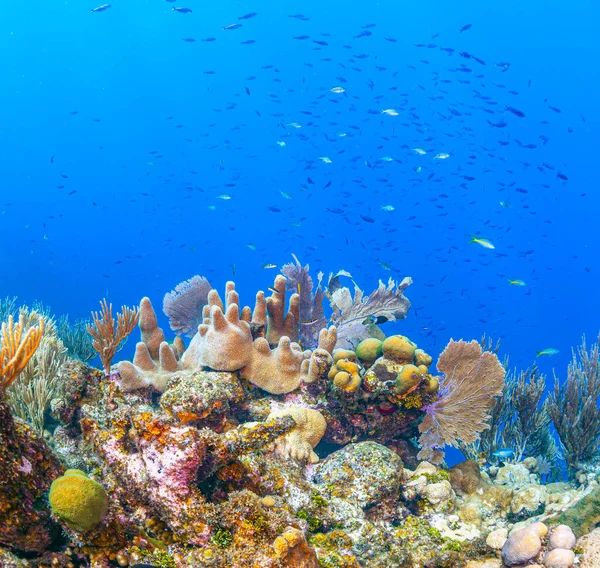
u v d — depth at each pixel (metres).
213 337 5.28
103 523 3.01
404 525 4.29
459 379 5.38
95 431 3.86
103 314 5.38
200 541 3.03
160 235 73.12
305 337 6.85
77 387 4.70
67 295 66.06
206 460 3.42
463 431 5.34
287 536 2.88
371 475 4.40
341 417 5.45
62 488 2.74
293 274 7.00
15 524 2.85
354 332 6.93
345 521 4.00
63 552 3.08
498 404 6.80
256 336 6.04
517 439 6.92
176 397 4.68
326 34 22.25
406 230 60.78
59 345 7.54
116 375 5.60
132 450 3.53
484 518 4.90
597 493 4.07
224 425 4.86
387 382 5.11
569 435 6.47
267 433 4.43
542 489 5.11
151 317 6.09
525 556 3.57
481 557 3.98
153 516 3.34
